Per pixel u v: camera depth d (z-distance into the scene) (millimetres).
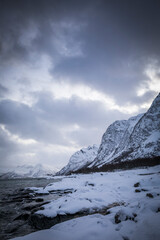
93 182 26156
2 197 23453
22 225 10078
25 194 25359
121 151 139000
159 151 90812
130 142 139250
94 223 6746
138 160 86125
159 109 141500
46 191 24844
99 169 97125
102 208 10383
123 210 7438
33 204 16562
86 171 107562
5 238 8227
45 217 9180
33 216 9828
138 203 8398
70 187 27672
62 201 12969
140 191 14055
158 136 112062
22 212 13836
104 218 7734
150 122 135750
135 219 6488
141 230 5168
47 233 5691
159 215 5953
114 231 5680
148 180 17688
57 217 9320
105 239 5121
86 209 10148
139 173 34344
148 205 7414
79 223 7172
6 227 9953
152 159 77250
